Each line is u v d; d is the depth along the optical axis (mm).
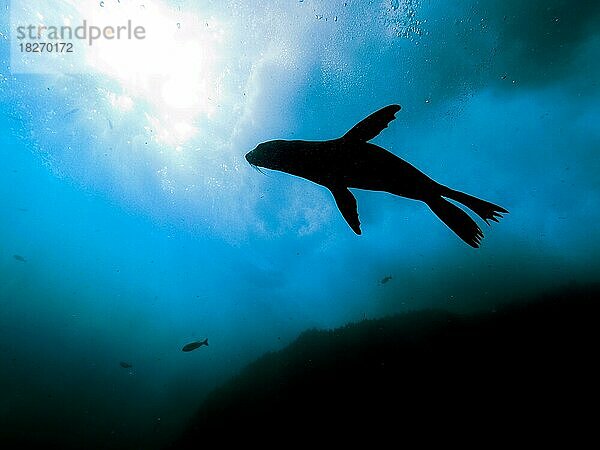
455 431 6270
